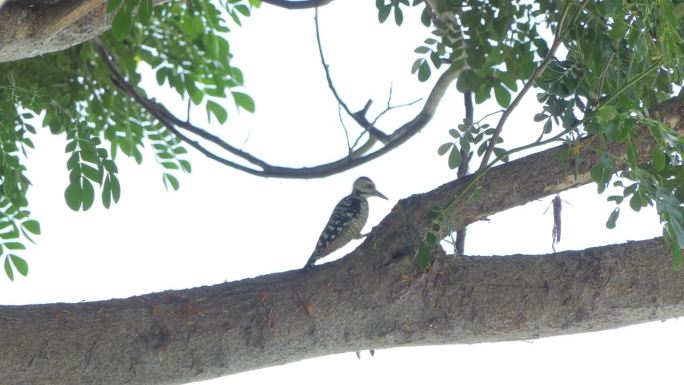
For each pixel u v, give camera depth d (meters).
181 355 9.66
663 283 9.58
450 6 13.98
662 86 11.53
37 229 13.84
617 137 9.04
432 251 9.88
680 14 10.51
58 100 12.71
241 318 9.75
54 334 9.53
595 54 11.71
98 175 11.76
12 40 9.85
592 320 9.67
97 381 9.56
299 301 9.80
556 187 10.03
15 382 9.40
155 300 9.92
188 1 15.20
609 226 9.98
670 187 9.79
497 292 9.73
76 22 10.33
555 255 9.98
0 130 12.85
